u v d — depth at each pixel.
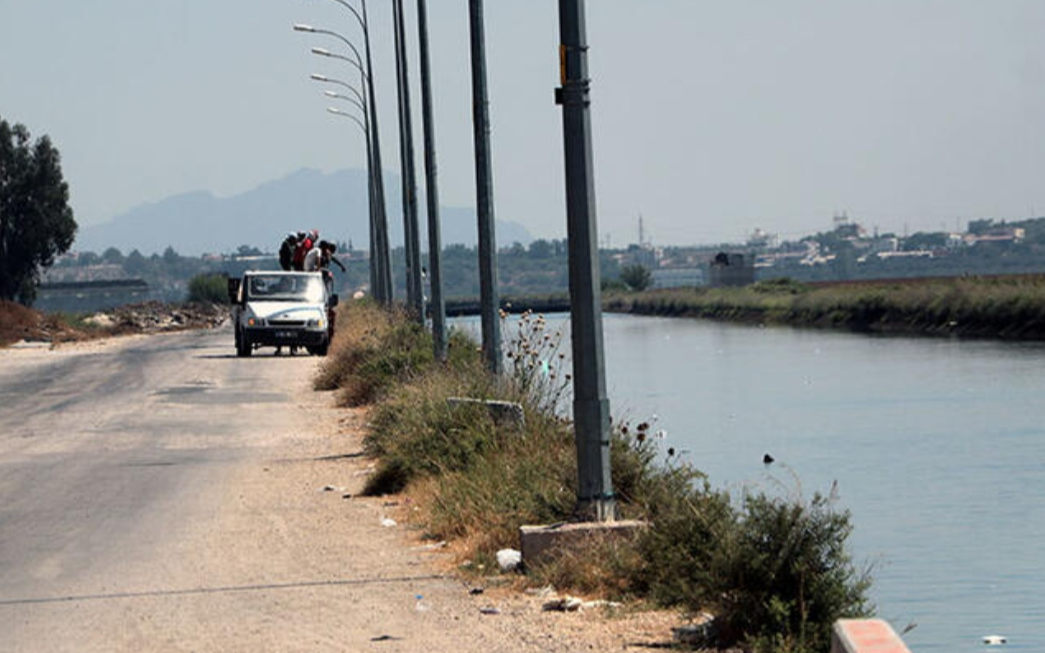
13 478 53.59
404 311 131.75
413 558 34.91
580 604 28.55
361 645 25.91
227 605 29.84
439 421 48.53
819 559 26.02
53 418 80.19
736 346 188.25
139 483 51.69
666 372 141.38
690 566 28.36
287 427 73.31
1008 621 38.16
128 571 34.09
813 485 65.50
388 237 165.50
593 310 33.59
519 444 44.09
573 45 33.69
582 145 33.69
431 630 26.98
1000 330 190.38
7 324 196.25
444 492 40.47
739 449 80.06
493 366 55.53
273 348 159.50
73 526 41.59
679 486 36.00
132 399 92.75
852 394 111.31
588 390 33.62
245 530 40.16
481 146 57.22
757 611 25.34
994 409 97.12
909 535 52.53
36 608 30.00
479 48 57.66
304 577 32.78
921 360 145.62
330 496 47.06
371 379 84.38
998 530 53.03
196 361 134.25
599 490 33.66
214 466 56.75
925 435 84.56
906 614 39.50
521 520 34.94
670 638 25.70
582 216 33.56
